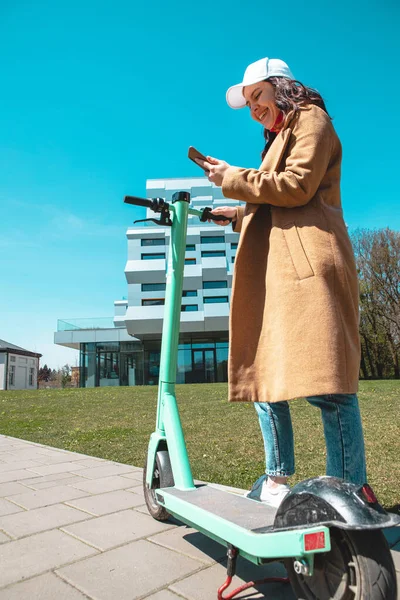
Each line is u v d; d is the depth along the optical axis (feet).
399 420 19.70
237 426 20.18
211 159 6.38
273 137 6.79
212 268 102.99
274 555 4.06
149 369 104.47
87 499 9.29
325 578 4.07
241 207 7.69
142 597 5.13
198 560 6.14
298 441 15.34
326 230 5.48
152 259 104.53
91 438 18.83
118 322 109.70
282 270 5.49
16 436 20.29
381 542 3.70
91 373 105.09
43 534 7.22
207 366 98.94
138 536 7.06
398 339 91.91
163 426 7.27
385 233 91.61
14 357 128.36
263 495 6.15
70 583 5.49
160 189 119.34
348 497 3.84
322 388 4.83
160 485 6.93
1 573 5.80
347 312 5.38
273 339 5.52
